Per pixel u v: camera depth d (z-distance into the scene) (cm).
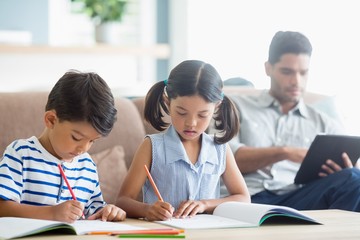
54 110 190
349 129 425
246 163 306
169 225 176
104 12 614
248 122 320
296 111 326
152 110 239
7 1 598
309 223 183
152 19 655
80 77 192
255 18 522
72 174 210
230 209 196
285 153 302
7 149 202
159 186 228
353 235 163
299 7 470
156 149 228
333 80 438
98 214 193
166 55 636
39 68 610
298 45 316
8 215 185
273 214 180
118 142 287
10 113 265
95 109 187
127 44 621
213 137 237
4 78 596
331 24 439
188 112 212
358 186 279
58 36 627
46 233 156
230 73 555
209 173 232
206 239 152
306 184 301
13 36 584
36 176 201
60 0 628
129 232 157
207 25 588
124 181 227
